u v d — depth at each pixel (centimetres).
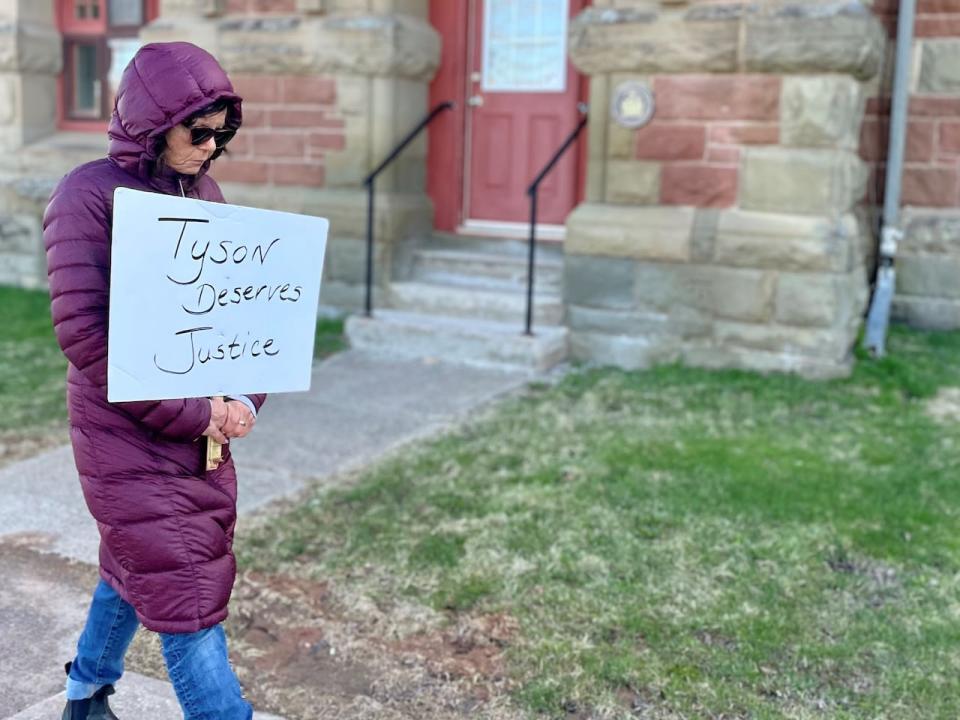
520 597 356
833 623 339
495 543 397
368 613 348
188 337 210
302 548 397
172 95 202
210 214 209
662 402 585
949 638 330
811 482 458
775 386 609
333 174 766
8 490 450
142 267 199
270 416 564
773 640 327
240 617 346
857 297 673
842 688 302
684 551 390
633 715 289
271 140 783
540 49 758
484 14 771
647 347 672
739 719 287
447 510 432
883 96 740
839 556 390
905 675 307
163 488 214
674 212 655
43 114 930
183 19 796
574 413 568
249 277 220
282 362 232
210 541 219
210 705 215
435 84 789
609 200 675
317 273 234
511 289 737
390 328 700
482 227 795
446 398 602
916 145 743
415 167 786
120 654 242
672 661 315
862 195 685
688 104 641
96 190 203
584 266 683
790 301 629
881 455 494
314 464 492
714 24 622
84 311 199
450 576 372
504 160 781
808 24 601
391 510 433
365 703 296
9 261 921
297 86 767
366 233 758
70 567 378
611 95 661
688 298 657
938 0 721
